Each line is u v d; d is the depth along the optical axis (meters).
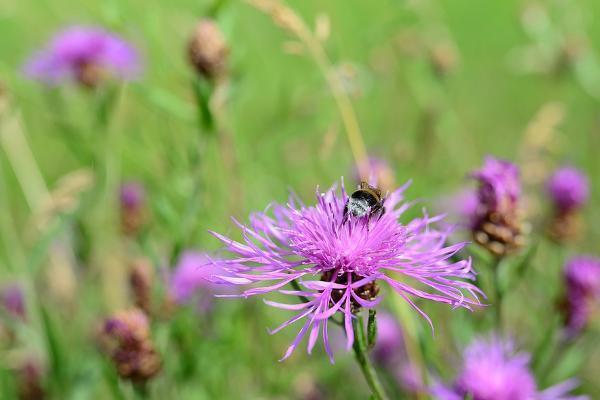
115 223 0.44
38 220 0.42
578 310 0.41
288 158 0.49
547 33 0.54
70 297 0.45
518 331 0.44
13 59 0.59
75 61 0.47
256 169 0.46
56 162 0.54
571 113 0.62
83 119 0.47
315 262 0.34
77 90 0.47
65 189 0.42
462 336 0.39
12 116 0.45
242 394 0.43
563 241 0.45
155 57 0.47
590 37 0.75
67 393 0.41
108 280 0.45
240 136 0.47
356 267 0.34
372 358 0.43
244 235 0.33
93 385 0.40
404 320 0.39
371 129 0.52
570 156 0.52
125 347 0.38
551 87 0.62
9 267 0.48
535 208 0.47
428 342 0.39
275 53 0.53
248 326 0.43
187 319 0.41
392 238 0.34
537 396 0.37
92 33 0.47
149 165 0.44
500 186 0.37
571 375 0.43
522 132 0.61
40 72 0.47
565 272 0.41
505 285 0.38
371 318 0.33
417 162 0.50
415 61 0.53
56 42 0.47
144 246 0.43
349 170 0.48
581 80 0.54
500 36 0.76
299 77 0.51
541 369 0.40
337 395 0.44
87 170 0.43
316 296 0.33
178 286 0.41
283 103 0.46
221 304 0.43
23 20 0.57
